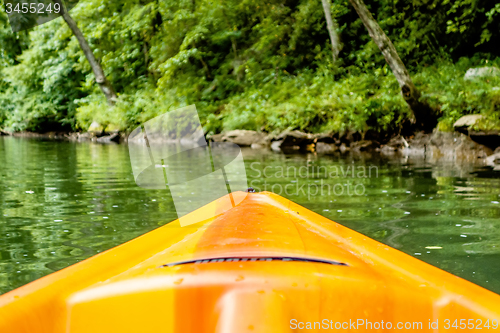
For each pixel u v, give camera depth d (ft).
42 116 76.54
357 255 5.32
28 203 13.32
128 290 3.96
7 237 9.58
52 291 3.98
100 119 59.52
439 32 45.57
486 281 7.06
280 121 42.93
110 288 4.01
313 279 4.03
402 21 49.16
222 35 56.39
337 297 3.89
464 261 7.96
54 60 70.64
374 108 37.37
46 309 3.74
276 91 50.19
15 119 77.25
